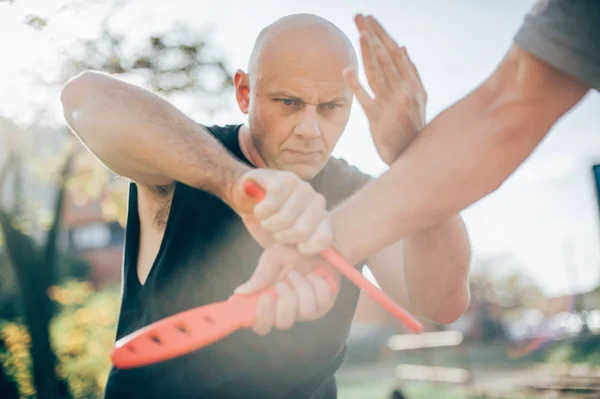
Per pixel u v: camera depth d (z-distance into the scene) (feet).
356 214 3.24
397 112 3.42
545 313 69.41
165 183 3.73
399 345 38.22
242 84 4.50
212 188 3.18
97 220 69.36
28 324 31.30
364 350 54.44
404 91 3.40
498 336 63.36
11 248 31.71
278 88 3.71
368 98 3.43
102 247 68.49
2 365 31.55
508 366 43.32
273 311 2.85
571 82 3.14
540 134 3.23
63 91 3.36
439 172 3.18
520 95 3.15
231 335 3.98
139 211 4.27
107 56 23.68
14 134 29.12
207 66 27.09
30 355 31.22
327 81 3.71
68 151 31.83
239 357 4.01
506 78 3.21
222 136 4.42
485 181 3.21
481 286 83.87
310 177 3.91
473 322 63.62
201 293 3.99
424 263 4.08
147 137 3.17
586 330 45.44
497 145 3.17
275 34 3.76
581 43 3.00
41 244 32.32
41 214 34.53
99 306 35.24
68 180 32.58
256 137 3.93
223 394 4.00
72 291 36.35
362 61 3.38
